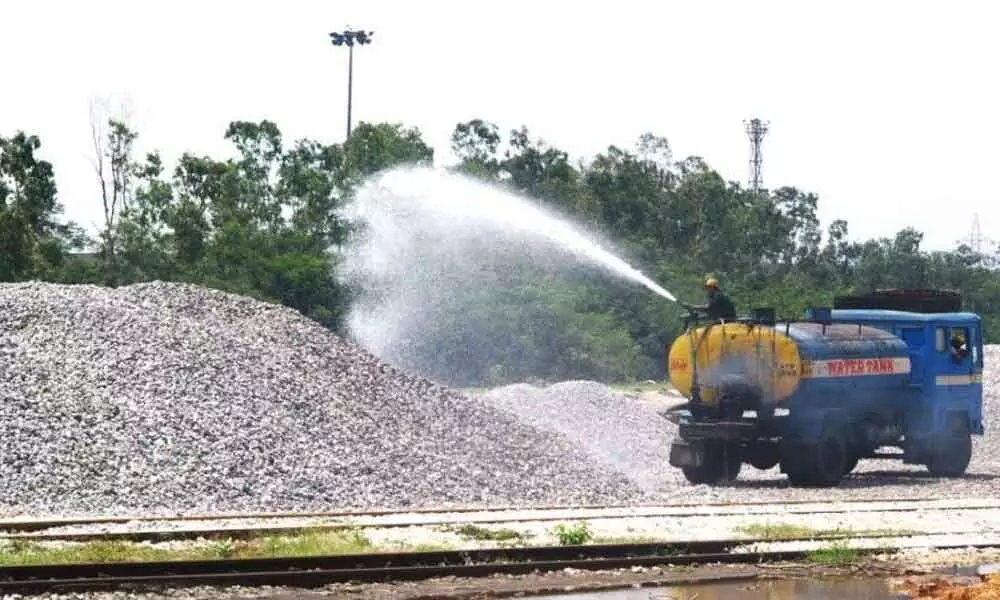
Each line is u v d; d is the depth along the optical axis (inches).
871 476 2593.5
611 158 7672.2
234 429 1945.1
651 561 1389.0
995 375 4097.0
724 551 1459.2
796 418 2359.7
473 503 1904.5
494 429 2278.5
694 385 2397.9
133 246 5442.9
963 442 2667.3
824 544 1515.7
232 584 1205.7
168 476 1776.6
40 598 1123.9
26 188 5595.5
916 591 1266.0
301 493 1817.2
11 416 1829.5
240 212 5836.6
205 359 2142.0
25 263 4835.1
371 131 6220.5
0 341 2049.7
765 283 7234.3
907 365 2600.9
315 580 1230.3
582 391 3201.3
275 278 5280.5
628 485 2190.0
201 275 5260.8
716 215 7849.4
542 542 1481.3
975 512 1903.3
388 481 1934.1
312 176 6028.5
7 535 1400.1
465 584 1261.1
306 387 2169.0
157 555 1315.2
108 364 2043.6
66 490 1697.8
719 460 2406.5
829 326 2496.3
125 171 5871.1
